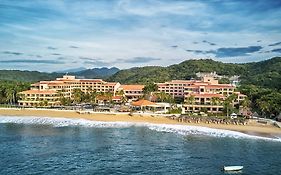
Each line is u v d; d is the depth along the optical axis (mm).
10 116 185125
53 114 190375
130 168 84125
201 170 82875
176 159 93438
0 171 80500
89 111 195250
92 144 113375
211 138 125875
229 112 185625
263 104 179375
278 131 142625
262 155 98562
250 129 147375
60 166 85438
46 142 115938
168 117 178750
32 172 80000
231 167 83250
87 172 80438
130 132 139250
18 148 105688
